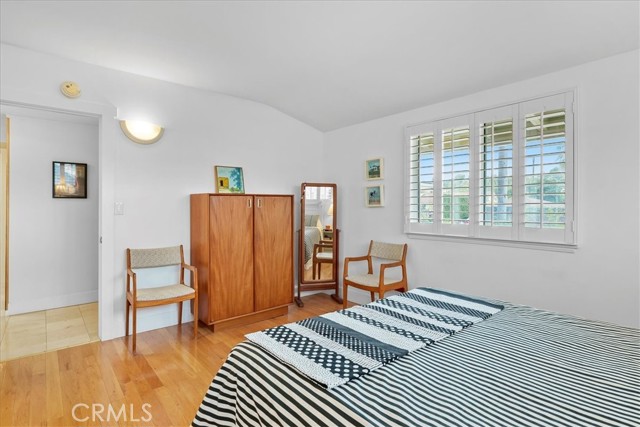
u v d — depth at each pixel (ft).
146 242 10.34
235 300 10.78
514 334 4.96
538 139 8.59
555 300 8.45
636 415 2.97
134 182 10.11
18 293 11.85
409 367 3.91
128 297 9.50
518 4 6.39
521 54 7.89
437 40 7.78
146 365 8.11
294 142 13.99
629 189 7.37
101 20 7.20
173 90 10.77
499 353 4.30
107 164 9.61
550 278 8.54
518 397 3.28
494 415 2.98
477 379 3.63
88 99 9.25
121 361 8.30
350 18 7.06
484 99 9.73
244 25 7.37
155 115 10.43
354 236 13.66
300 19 7.13
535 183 8.62
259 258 11.36
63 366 8.04
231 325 10.76
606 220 7.67
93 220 13.35
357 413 3.03
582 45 7.30
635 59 7.27
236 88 11.25
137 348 9.07
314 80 10.43
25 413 6.25
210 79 10.44
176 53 8.69
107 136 9.58
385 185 12.46
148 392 6.97
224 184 11.86
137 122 10.02
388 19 7.06
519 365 3.96
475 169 9.79
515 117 9.00
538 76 8.67
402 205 11.93
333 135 14.51
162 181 10.62
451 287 10.52
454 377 3.67
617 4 6.12
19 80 8.30
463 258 10.23
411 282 11.61
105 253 9.62
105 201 9.61
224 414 4.12
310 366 3.86
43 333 10.09
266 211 11.53
